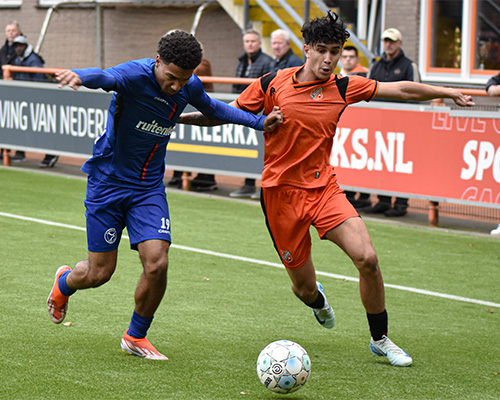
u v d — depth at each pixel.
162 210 4.75
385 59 10.14
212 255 7.97
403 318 6.06
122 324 5.55
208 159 11.41
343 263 7.86
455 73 14.46
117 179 4.69
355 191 10.24
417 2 14.51
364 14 15.31
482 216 10.08
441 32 14.52
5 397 4.07
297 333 5.55
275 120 4.87
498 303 6.58
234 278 7.08
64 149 12.88
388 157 9.86
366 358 5.03
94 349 4.95
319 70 4.77
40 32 20.84
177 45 4.27
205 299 6.35
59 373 4.47
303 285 5.18
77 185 12.17
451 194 9.43
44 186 11.95
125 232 9.08
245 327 5.63
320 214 4.90
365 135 10.02
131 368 4.61
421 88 5.00
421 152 9.59
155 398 4.14
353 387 4.45
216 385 4.38
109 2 19.34
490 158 9.09
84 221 9.45
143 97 4.46
